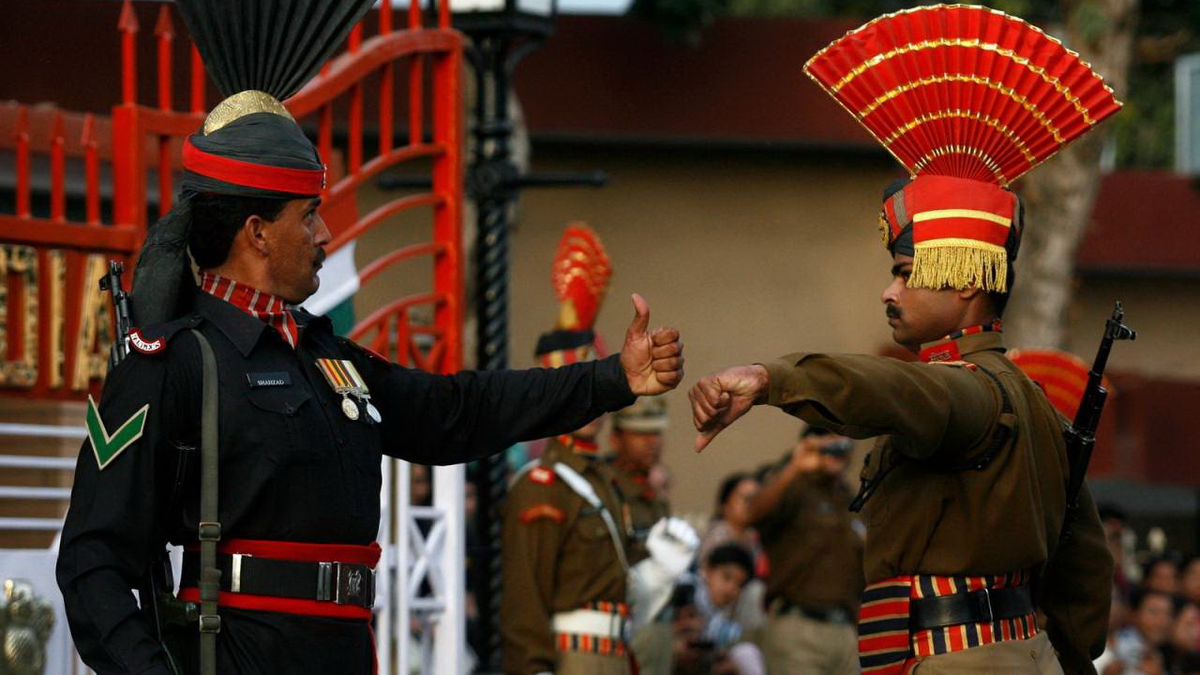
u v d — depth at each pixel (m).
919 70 11.95
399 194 34.62
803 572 23.81
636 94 38.34
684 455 39.59
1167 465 46.41
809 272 40.12
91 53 27.75
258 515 10.39
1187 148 50.34
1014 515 11.43
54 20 27.45
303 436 10.49
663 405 21.75
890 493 11.80
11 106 17.14
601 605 19.67
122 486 10.10
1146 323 50.78
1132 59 46.41
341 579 10.59
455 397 11.66
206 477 10.26
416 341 20.03
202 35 11.46
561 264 20.86
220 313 10.70
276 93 11.44
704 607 26.23
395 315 19.89
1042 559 11.70
